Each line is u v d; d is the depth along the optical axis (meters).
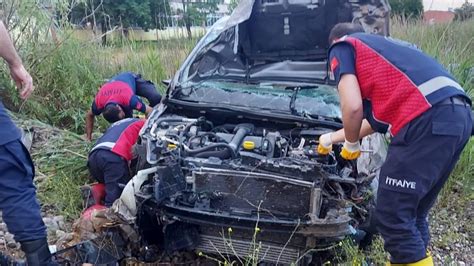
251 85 4.17
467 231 3.99
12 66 2.82
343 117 2.51
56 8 6.14
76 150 4.64
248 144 3.12
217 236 3.00
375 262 3.33
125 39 7.02
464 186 4.42
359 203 3.05
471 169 4.53
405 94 2.42
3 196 2.44
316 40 4.34
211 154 3.09
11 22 5.68
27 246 2.50
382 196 2.56
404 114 2.42
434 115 2.37
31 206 2.50
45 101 5.83
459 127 2.38
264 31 4.33
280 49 4.43
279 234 2.93
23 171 2.47
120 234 3.00
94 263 2.87
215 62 4.33
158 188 2.87
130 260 3.09
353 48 2.54
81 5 6.98
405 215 2.52
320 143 2.94
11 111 5.63
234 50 4.38
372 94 2.53
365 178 3.06
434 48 6.09
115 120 4.38
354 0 4.03
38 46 5.80
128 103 4.43
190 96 3.85
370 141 3.42
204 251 3.05
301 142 3.25
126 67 6.43
